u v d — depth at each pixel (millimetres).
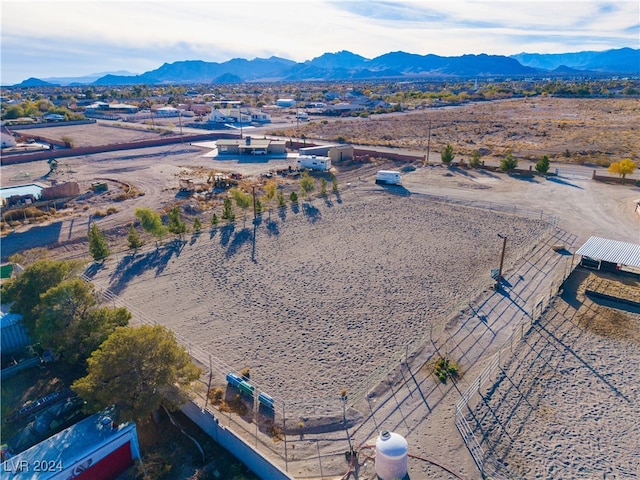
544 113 126438
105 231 47094
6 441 21156
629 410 22062
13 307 27266
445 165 70000
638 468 18891
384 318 30328
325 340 28172
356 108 153000
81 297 25016
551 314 30266
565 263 37375
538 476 18609
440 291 33562
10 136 91438
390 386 24078
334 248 41688
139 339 20094
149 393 19266
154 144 93375
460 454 19703
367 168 71312
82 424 19625
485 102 169125
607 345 26969
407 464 18938
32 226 48719
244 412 22547
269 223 48469
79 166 75812
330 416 22125
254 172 70125
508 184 59625
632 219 46344
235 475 19031
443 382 24250
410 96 189375
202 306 32438
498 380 24312
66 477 17688
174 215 44344
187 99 195625
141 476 19188
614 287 33250
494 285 34062
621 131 91812
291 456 19922
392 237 43844
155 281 36250
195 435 21453
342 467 19328
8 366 26547
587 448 19938
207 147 91312
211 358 26656
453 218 48219
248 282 35750
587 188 56719
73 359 24000
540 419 21609
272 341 28219
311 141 94000
